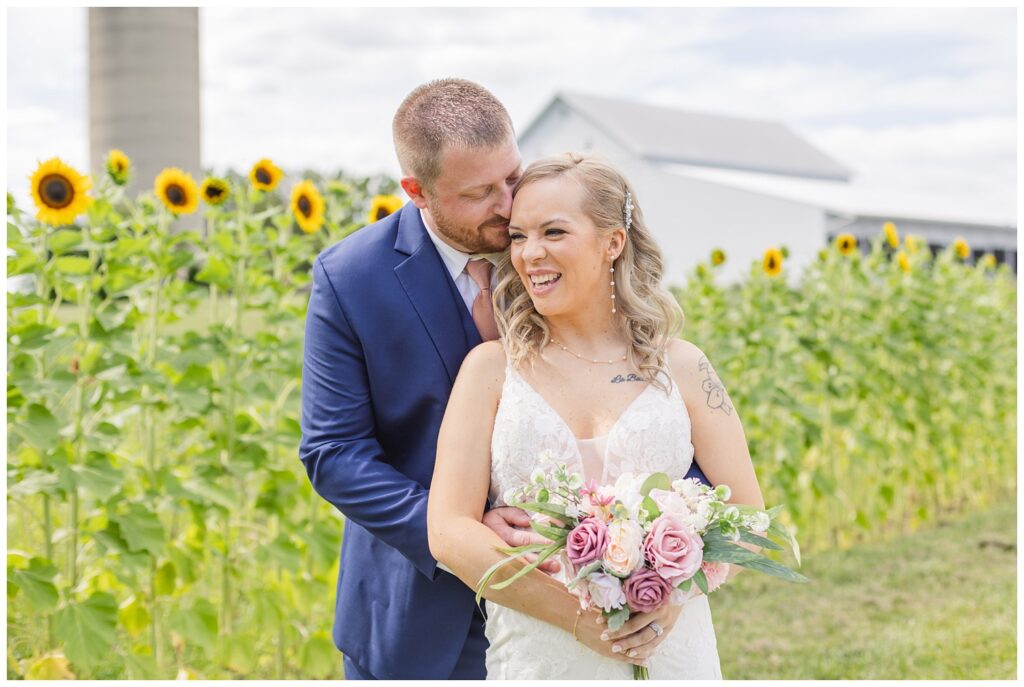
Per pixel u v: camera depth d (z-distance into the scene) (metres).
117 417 3.96
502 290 2.34
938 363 6.95
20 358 3.51
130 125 13.90
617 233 2.22
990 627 4.72
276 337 4.04
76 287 3.74
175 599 4.01
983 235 22.59
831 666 4.29
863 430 5.97
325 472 2.41
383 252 2.47
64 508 4.50
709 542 1.93
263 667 4.14
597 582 1.89
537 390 2.20
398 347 2.41
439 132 2.22
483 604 2.41
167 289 4.13
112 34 14.06
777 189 21.67
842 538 6.16
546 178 2.17
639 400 2.19
